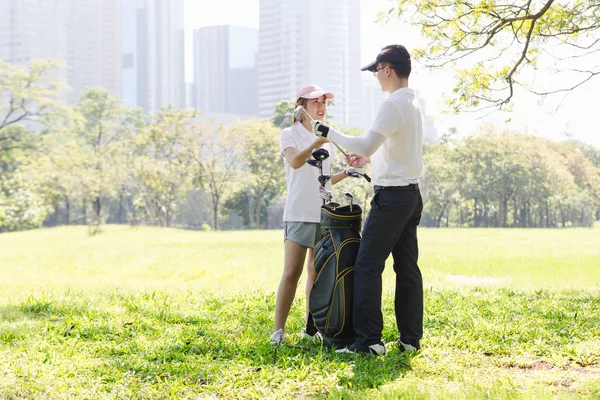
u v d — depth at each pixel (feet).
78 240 117.08
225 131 215.10
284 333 17.89
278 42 625.00
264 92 633.61
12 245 102.99
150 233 148.46
